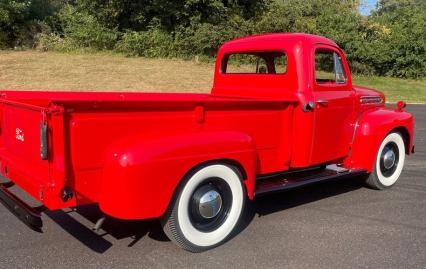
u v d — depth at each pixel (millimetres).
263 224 4535
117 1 20953
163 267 3576
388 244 4129
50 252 3754
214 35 20750
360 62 23609
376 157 5641
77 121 3199
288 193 5613
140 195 3355
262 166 4484
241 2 23812
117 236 4121
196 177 3697
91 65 18047
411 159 7770
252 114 4234
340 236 4289
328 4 25938
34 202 4578
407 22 25078
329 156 5188
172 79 16906
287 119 4605
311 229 4441
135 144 3414
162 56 21078
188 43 21109
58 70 16625
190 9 21953
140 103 3383
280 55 5160
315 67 4957
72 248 3844
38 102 4387
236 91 5707
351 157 5559
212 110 3883
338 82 5332
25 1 21812
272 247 3998
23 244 3879
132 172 3297
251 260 3736
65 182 3188
